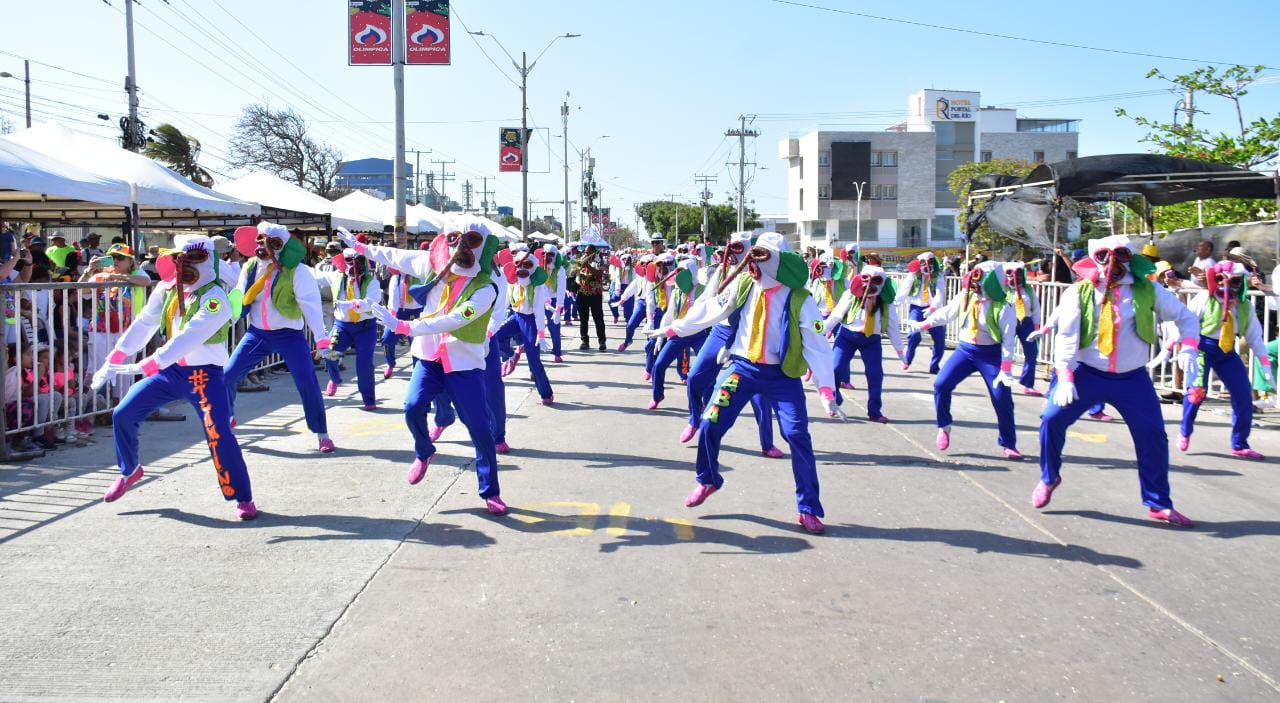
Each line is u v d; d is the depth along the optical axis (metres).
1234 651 3.93
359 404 10.00
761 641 3.95
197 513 5.70
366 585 4.53
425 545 5.15
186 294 5.53
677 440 8.27
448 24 18.08
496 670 3.65
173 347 5.28
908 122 85.00
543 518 5.72
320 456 7.36
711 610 4.28
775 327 5.48
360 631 4.00
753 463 7.39
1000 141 81.00
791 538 5.39
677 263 11.02
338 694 3.45
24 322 7.23
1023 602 4.44
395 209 18.34
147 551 4.97
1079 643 3.98
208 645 3.83
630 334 13.28
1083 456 7.77
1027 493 6.51
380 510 5.82
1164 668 3.75
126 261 8.82
